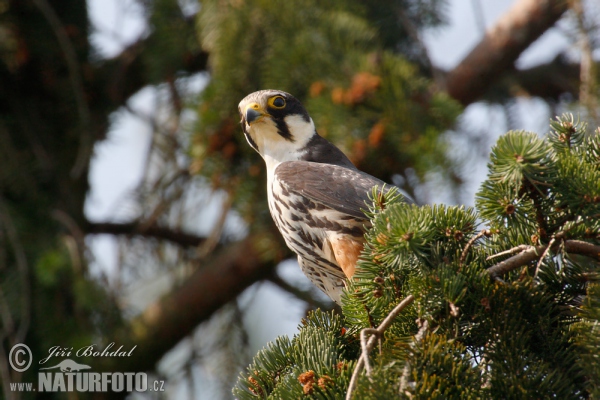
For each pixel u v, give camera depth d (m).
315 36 10.72
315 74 10.61
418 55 12.77
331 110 10.31
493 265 5.87
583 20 9.98
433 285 5.43
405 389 4.92
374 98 10.14
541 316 5.64
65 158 12.73
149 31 12.95
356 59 10.43
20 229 10.93
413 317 5.62
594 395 4.82
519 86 13.91
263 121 9.76
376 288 5.76
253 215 11.48
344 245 7.93
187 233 13.58
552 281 6.02
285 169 8.63
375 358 5.27
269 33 11.04
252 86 11.13
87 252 11.06
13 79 12.66
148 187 13.02
